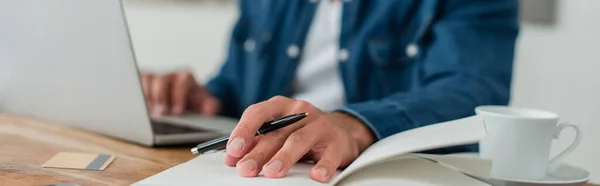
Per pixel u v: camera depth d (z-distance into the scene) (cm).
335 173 54
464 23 93
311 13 118
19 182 51
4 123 82
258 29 128
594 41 141
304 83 117
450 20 96
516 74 151
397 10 108
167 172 51
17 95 77
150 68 199
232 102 131
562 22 145
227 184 48
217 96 130
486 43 90
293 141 53
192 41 189
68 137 74
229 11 180
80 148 68
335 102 109
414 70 105
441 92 77
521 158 61
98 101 70
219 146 55
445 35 92
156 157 66
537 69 148
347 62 109
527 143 61
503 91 85
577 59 144
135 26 201
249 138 52
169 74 108
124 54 64
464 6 96
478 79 84
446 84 81
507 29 93
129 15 202
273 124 54
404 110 68
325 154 54
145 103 68
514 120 61
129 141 73
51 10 65
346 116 65
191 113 107
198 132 78
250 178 50
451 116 72
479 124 52
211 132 79
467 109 75
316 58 116
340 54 110
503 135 61
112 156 64
